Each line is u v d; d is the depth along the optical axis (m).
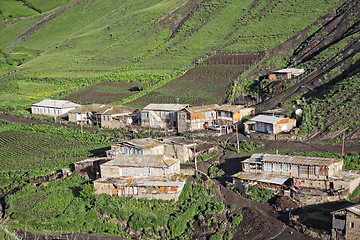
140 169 79.75
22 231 71.44
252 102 132.38
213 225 68.00
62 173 90.81
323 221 64.69
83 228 71.62
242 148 95.19
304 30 192.50
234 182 78.94
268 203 72.50
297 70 143.50
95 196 75.94
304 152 87.69
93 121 137.50
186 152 92.69
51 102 157.62
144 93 161.12
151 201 73.56
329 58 144.50
